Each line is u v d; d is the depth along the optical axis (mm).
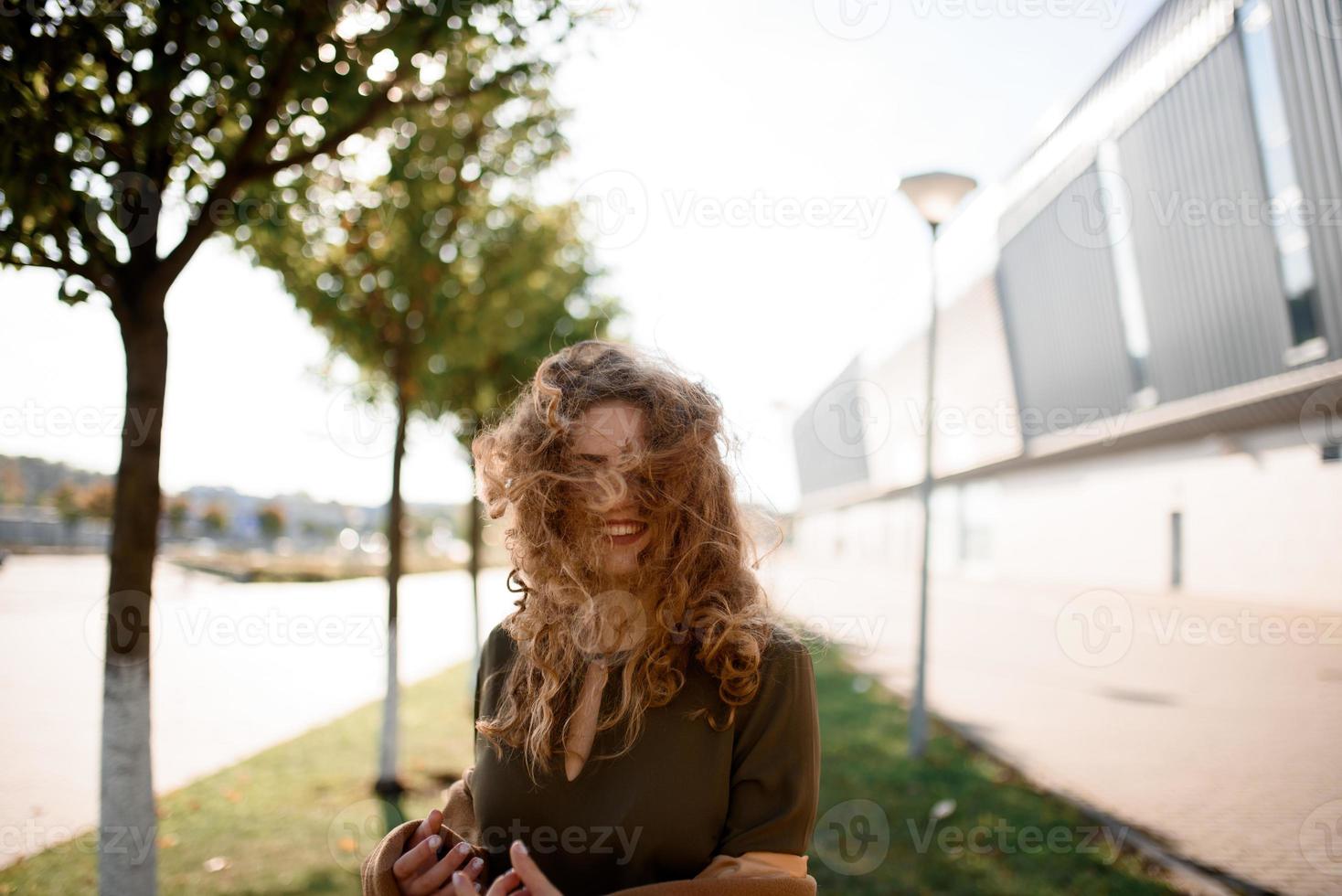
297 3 2584
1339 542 13758
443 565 42812
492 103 4344
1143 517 19250
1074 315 19859
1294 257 13258
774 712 1143
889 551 38469
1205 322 15758
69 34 2426
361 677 9734
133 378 2818
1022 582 25500
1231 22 13031
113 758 2770
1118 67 16484
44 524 27031
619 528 1176
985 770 6082
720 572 1183
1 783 4984
